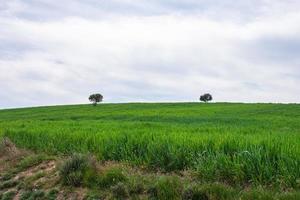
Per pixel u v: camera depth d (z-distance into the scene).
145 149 16.08
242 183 12.12
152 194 11.88
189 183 11.89
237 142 14.94
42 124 34.66
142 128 26.16
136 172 14.16
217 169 12.80
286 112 62.50
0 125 36.09
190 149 14.81
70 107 87.81
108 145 17.28
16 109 89.56
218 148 14.41
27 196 13.70
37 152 20.31
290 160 12.06
